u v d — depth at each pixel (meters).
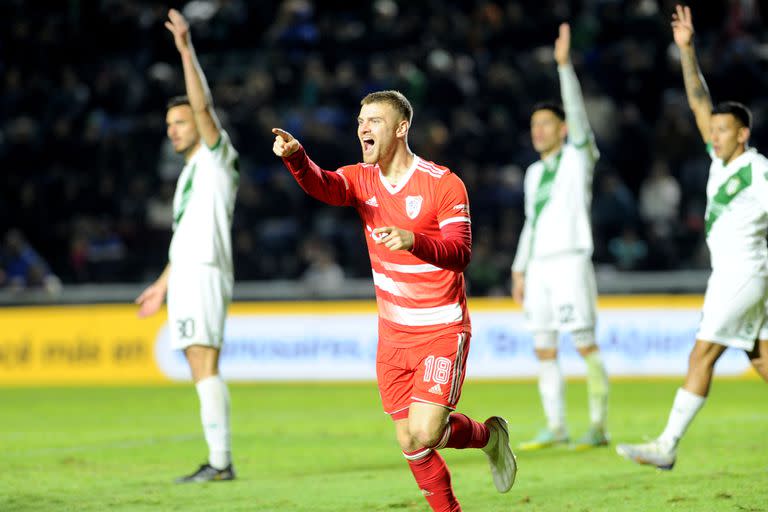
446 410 14.62
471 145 53.44
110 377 46.31
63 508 17.58
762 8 60.50
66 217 55.22
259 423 31.03
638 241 49.28
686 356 42.53
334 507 17.22
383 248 14.95
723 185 19.12
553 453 23.59
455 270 13.88
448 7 63.69
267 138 56.91
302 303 45.41
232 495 18.58
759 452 22.39
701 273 45.03
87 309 46.72
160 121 58.31
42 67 64.50
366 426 30.00
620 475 19.89
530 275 25.36
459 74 57.62
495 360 43.78
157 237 52.94
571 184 24.95
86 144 57.81
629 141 53.69
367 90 58.03
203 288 20.20
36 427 30.81
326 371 44.94
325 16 64.62
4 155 58.12
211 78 63.62
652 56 56.06
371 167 15.30
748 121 19.12
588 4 59.81
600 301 43.25
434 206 14.67
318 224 53.72
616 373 42.91
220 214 20.53
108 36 64.44
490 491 18.56
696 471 19.94
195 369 20.55
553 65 55.78
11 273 48.62
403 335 14.90
